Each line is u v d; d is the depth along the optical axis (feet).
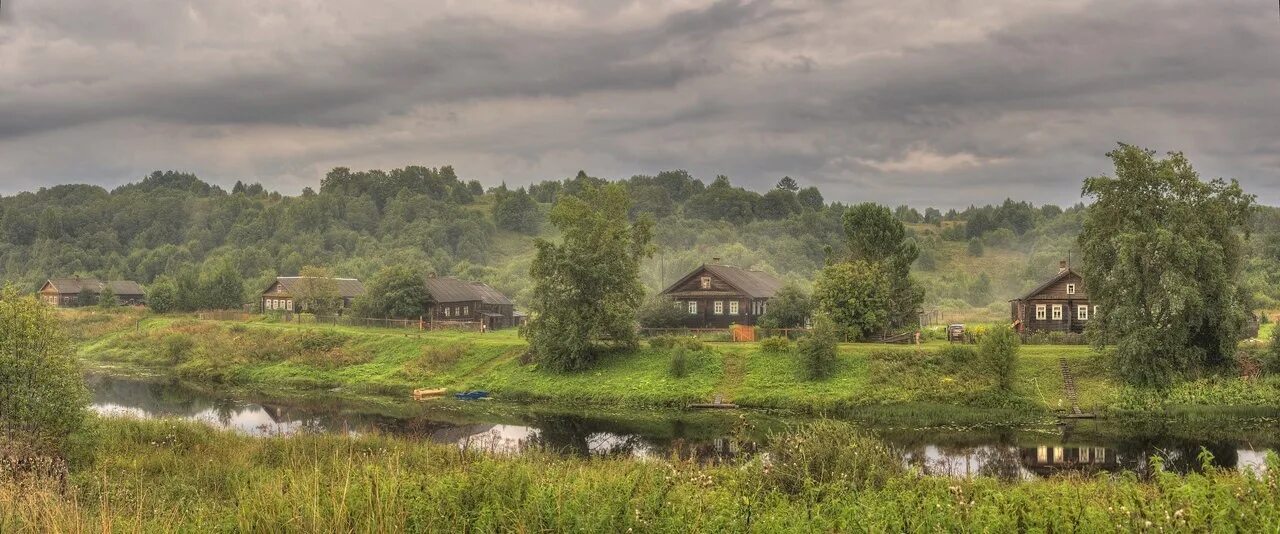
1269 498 50.49
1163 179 175.42
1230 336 171.73
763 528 48.85
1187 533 46.78
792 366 194.29
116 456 93.86
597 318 207.82
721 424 164.35
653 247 225.97
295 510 48.29
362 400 199.72
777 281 321.32
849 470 72.23
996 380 173.68
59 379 104.12
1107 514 51.11
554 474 67.82
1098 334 180.04
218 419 172.65
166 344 272.10
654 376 198.80
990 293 528.63
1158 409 161.79
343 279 378.53
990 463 126.93
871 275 219.00
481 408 186.70
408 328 276.82
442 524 48.93
